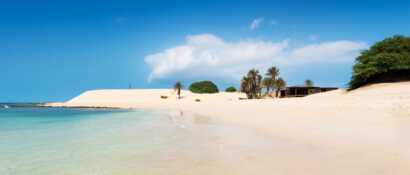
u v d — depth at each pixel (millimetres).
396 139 10109
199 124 19531
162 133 15438
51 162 9148
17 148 11555
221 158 9000
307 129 13703
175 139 13164
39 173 8008
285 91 79000
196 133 14938
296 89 76562
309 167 7527
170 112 39188
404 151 8422
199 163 8523
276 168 7598
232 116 25047
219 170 7734
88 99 109625
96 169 8266
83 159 9484
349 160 7926
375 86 52344
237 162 8406
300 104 34031
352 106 23891
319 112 21719
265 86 87500
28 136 15156
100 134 15570
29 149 11320
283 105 35531
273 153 9250
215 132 14953
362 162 7664
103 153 10352
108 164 8766
